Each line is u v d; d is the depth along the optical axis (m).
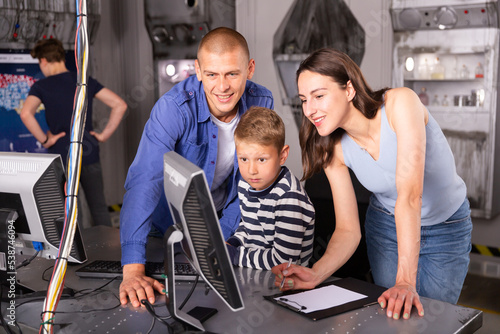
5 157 1.46
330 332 1.21
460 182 1.84
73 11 4.34
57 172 1.43
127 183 1.73
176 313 1.23
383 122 1.57
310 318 1.28
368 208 1.99
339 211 1.72
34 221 1.46
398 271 1.45
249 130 1.59
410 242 1.43
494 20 3.65
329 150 1.68
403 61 4.07
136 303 1.38
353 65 1.48
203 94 1.82
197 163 1.92
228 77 1.64
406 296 1.33
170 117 1.77
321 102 1.47
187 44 4.62
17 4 3.95
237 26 4.62
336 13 4.21
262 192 1.68
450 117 3.93
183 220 1.09
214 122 1.89
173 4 4.50
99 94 3.98
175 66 4.74
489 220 3.91
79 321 1.31
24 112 3.71
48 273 1.68
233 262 1.70
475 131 3.85
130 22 5.19
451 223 1.82
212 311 1.32
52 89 3.73
